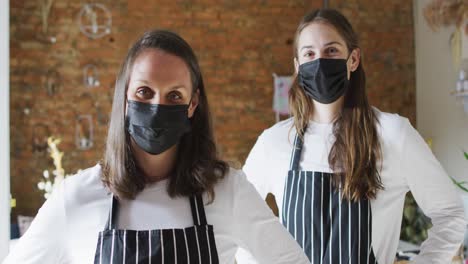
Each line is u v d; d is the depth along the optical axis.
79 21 5.12
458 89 4.34
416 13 5.39
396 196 1.81
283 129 2.00
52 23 5.07
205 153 1.35
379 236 1.80
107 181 1.27
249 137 5.39
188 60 1.29
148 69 1.24
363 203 1.76
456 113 4.47
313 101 1.93
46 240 1.24
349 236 1.76
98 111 5.13
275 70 5.45
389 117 1.84
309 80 1.85
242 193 1.34
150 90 1.26
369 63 5.57
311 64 1.84
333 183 1.81
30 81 5.04
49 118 5.06
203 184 1.29
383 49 5.59
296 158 1.90
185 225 1.25
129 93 1.28
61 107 5.08
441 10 4.70
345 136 1.80
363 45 5.57
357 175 1.75
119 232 1.21
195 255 1.23
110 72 5.16
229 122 5.36
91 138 5.12
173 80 1.24
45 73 5.05
